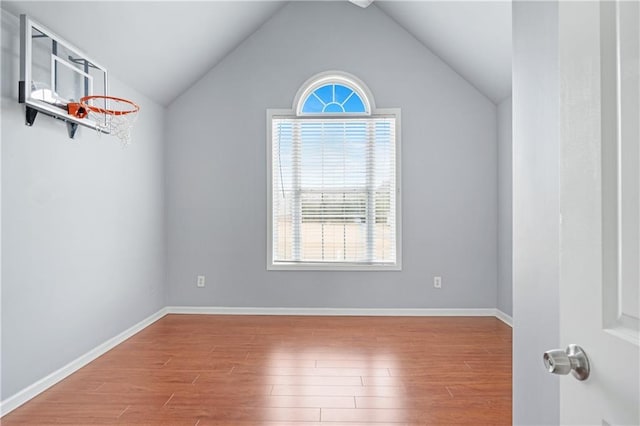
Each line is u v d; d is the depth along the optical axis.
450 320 4.27
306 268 4.50
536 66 1.18
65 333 2.83
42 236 2.61
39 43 2.58
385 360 3.09
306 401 2.43
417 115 4.48
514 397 1.31
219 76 4.54
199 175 4.55
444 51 4.25
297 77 4.52
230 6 3.71
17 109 2.40
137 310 3.90
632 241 0.60
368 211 4.53
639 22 0.58
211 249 4.55
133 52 3.41
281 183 4.56
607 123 0.65
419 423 2.18
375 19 4.50
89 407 2.36
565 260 0.77
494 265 4.46
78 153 3.00
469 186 4.47
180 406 2.37
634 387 0.59
